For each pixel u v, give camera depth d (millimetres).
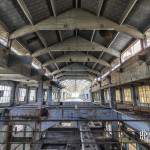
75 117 14211
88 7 11250
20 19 10203
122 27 11297
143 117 9516
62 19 11492
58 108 14516
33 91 30453
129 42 13523
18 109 13094
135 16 9992
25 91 25656
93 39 16438
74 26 11430
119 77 13906
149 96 12859
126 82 11836
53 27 11312
